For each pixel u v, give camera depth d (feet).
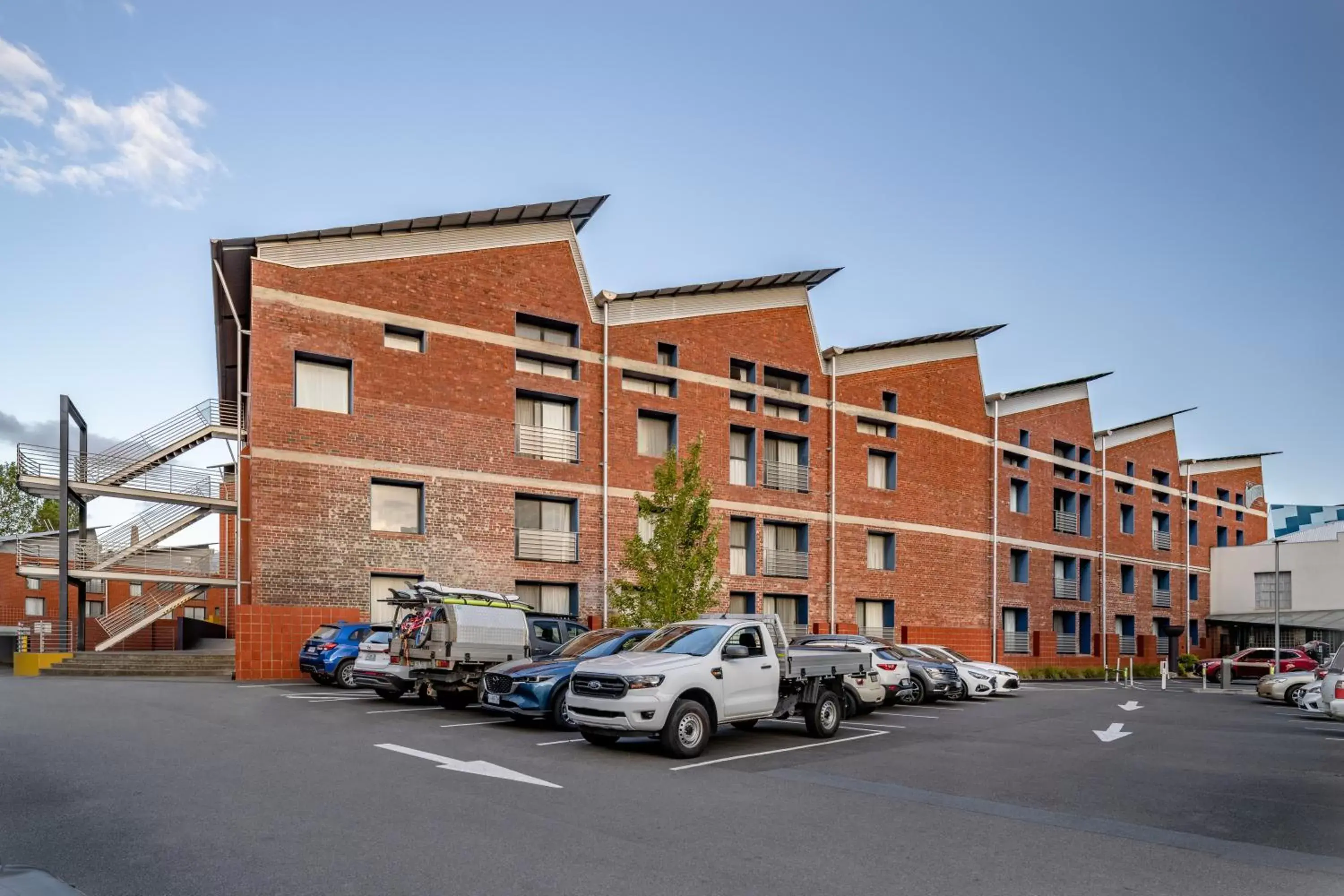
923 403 127.95
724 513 105.19
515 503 92.58
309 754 36.88
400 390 85.66
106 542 92.94
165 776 31.60
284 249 81.41
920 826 27.81
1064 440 151.64
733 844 24.93
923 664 75.61
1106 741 49.73
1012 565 139.33
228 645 134.62
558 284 96.37
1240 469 197.98
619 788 32.07
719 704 42.19
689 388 104.06
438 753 38.32
